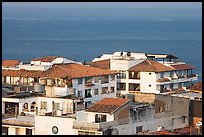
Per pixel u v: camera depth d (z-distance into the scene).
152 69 192.62
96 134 127.56
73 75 173.88
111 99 134.75
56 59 197.00
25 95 162.12
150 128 138.88
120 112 131.38
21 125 135.38
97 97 180.88
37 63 195.38
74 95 167.25
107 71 185.50
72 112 144.25
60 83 171.50
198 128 132.25
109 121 129.50
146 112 137.50
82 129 129.12
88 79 178.12
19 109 157.88
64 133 131.50
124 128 131.75
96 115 131.25
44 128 133.50
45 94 163.62
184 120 148.25
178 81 198.00
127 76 194.25
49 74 173.38
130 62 194.62
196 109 149.50
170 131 127.38
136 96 144.38
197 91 179.12
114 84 187.12
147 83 192.88
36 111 155.25
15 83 185.50
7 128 136.50
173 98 145.38
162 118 142.25
